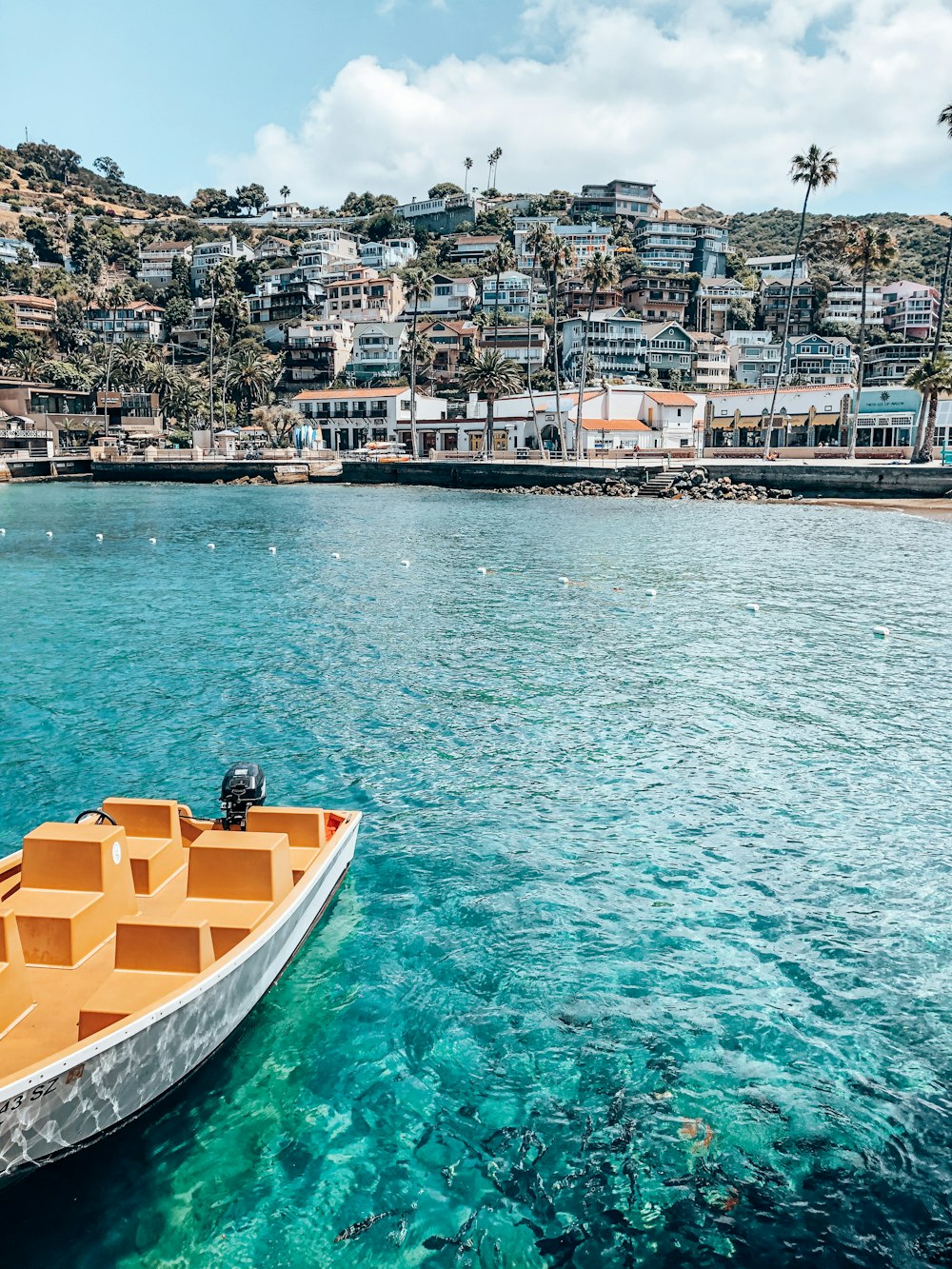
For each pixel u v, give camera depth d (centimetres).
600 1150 729
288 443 12800
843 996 932
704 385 14588
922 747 1650
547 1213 670
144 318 17875
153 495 8756
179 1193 679
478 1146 732
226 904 872
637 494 8512
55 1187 682
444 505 7544
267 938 825
